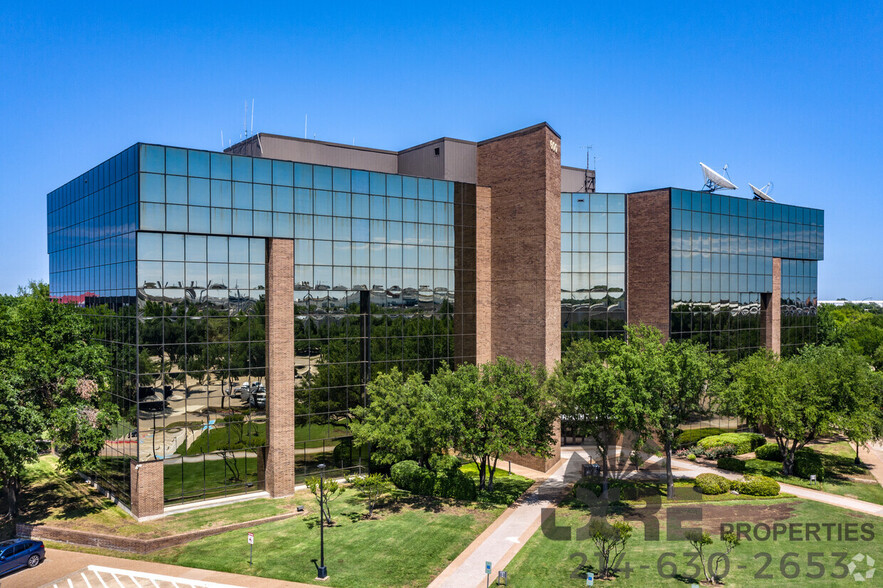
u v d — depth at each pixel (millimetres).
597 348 45656
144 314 35531
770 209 62656
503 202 50406
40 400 36188
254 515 35438
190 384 37094
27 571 28906
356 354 43781
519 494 40062
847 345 74750
